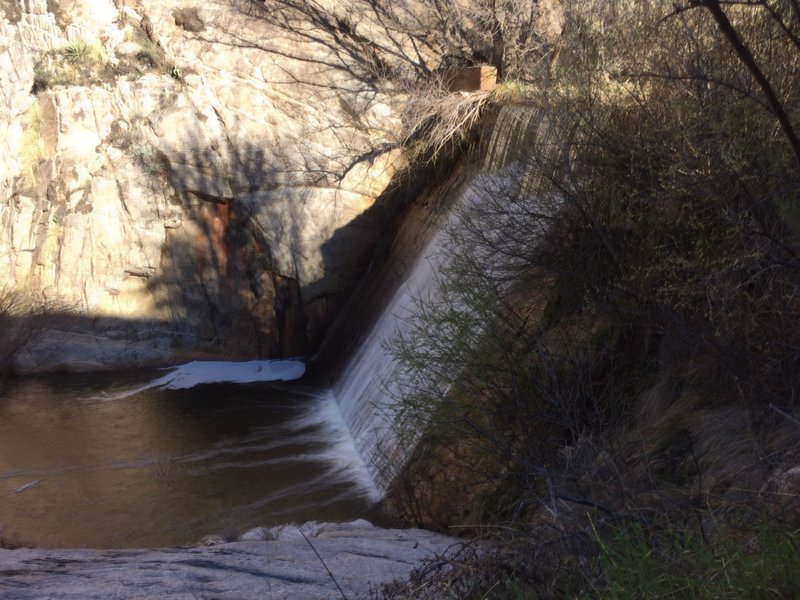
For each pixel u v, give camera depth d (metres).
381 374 12.58
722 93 5.57
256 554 5.48
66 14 18.28
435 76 17.94
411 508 8.31
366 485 10.84
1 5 17.83
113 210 18.02
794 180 4.79
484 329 8.04
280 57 18.42
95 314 17.89
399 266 15.83
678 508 3.70
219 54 18.36
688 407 5.66
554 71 8.28
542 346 7.06
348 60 18.53
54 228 17.94
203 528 10.08
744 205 5.27
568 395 6.74
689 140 5.71
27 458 12.75
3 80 17.72
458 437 7.71
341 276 18.52
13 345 16.88
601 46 7.40
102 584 4.33
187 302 18.19
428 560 4.12
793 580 2.69
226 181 18.08
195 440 13.49
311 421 14.33
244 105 18.28
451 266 9.23
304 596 4.09
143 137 18.05
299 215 18.31
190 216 18.19
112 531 10.16
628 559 3.16
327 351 17.94
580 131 7.61
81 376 17.16
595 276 7.48
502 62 16.78
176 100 18.08
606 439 5.68
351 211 18.44
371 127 18.41
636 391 6.66
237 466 12.19
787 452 4.34
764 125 5.21
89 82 18.11
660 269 6.12
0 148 17.84
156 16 18.44
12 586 4.30
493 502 6.83
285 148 18.28
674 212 6.09
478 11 17.17
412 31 18.56
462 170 15.56
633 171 6.66
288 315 18.42
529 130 9.71
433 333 8.70
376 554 5.41
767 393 5.01
